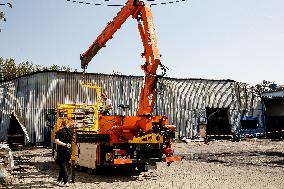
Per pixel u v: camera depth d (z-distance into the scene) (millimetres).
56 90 27312
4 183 8688
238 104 34375
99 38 12266
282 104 36250
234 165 13453
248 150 21016
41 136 26250
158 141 10234
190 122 32250
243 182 9188
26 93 26531
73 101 27781
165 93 31672
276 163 14117
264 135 34219
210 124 35062
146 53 9664
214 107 33438
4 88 26203
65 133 8688
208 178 9961
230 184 8836
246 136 34000
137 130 10148
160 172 11414
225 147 23781
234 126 33781
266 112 37750
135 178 10016
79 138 11227
